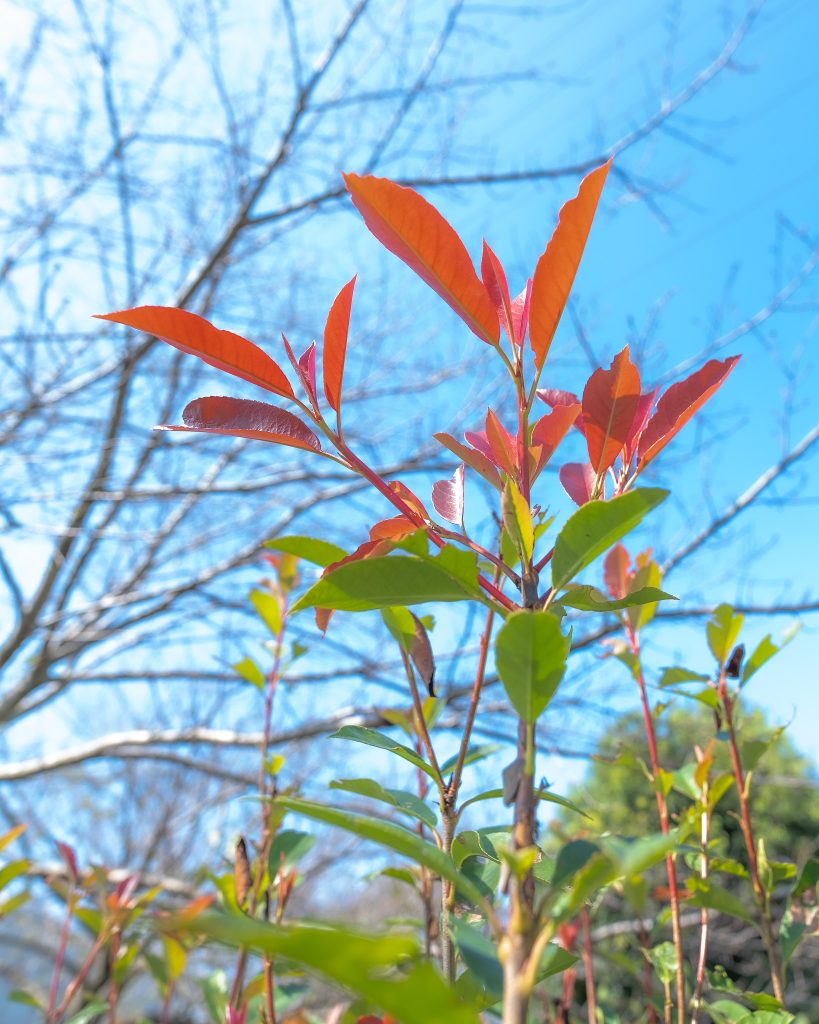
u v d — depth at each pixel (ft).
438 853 0.73
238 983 1.57
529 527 0.95
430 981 0.47
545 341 1.00
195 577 6.81
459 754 1.09
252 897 1.57
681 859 1.89
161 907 2.06
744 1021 1.45
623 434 1.07
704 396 1.07
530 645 0.79
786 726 1.61
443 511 1.16
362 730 1.13
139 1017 2.17
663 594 0.95
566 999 1.77
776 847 8.00
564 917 0.64
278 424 1.07
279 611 2.10
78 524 6.61
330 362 1.06
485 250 1.09
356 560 1.01
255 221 6.57
